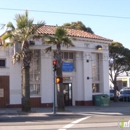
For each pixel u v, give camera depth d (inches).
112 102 1470.2
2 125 652.1
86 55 1242.6
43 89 1141.1
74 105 1225.4
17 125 652.1
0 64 1095.0
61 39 986.1
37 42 1123.9
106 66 1321.4
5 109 1048.2
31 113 934.4
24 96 973.8
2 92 1083.9
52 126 634.2
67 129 583.8
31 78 1135.6
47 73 1149.7
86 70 1242.6
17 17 958.4
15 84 1101.1
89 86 1250.0
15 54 995.9
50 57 1157.7
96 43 1283.2
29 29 957.2
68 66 1212.5
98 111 1025.5
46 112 965.2
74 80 1232.2
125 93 1592.0
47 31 1168.8
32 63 1142.3
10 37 962.1
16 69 1104.2
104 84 1307.8
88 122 713.6
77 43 1213.1
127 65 1547.7
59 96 1007.0
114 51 1514.5
